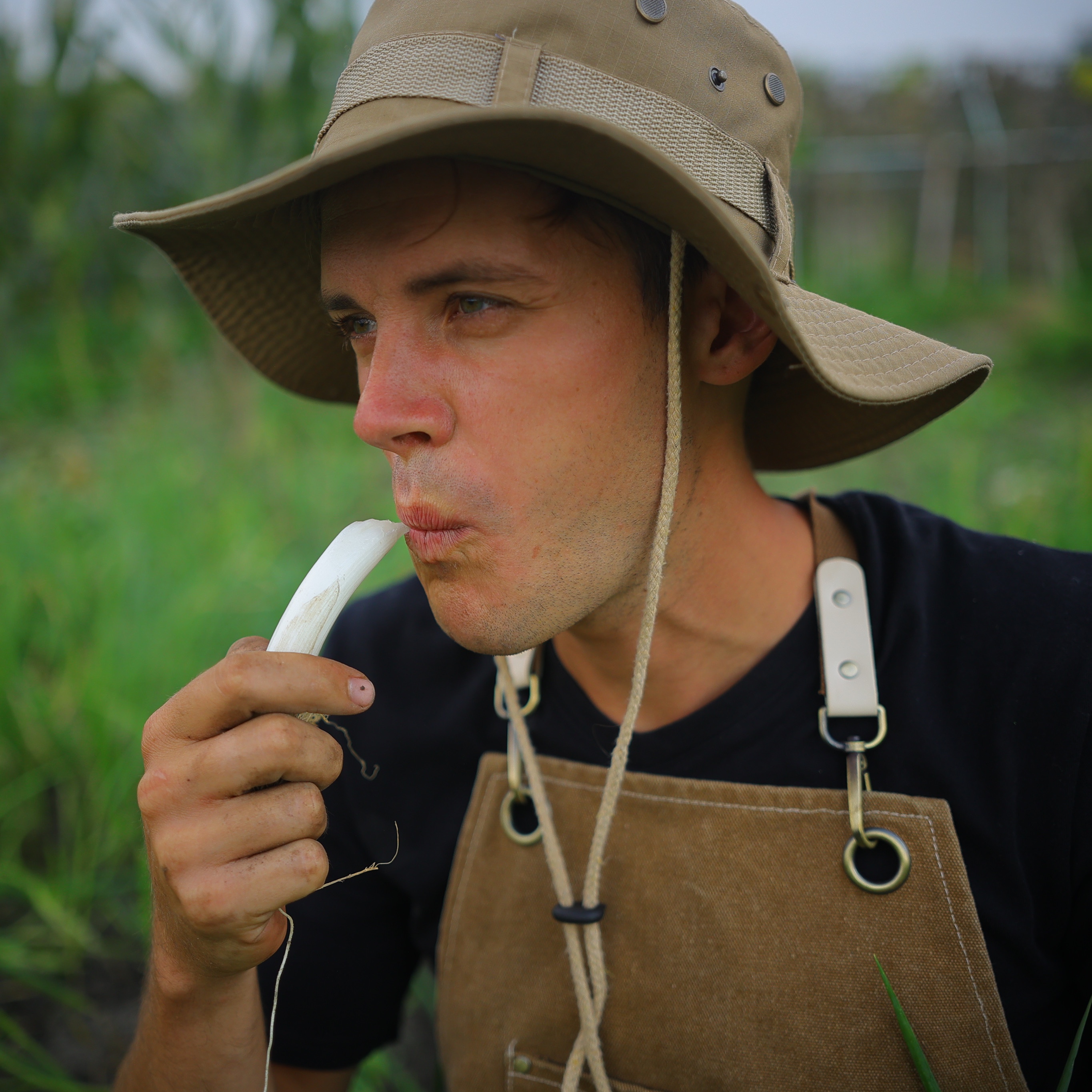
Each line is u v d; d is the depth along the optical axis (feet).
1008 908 3.05
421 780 3.92
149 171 17.25
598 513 2.81
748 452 4.10
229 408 14.42
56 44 15.65
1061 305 26.94
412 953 4.30
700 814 3.26
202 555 9.00
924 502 10.78
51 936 6.35
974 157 33.86
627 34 2.71
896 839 3.02
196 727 2.47
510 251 2.54
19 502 9.73
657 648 3.30
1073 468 11.63
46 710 7.16
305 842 2.49
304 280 3.92
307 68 15.84
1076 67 33.55
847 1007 3.03
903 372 3.12
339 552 2.66
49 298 17.31
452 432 2.65
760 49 3.05
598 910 3.19
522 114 2.19
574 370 2.65
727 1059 3.13
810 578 3.48
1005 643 3.22
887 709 3.20
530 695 3.67
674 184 2.34
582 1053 3.22
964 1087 2.95
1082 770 3.03
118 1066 5.52
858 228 35.37
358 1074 5.44
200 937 2.62
